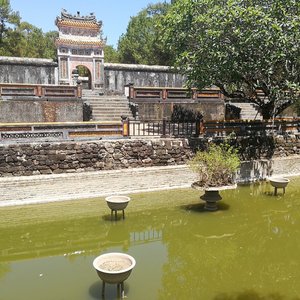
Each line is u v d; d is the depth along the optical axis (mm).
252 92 15359
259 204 11906
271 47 11562
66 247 9109
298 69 12258
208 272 7730
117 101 18719
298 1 11664
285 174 15344
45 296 6617
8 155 11164
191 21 12844
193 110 19547
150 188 12828
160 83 24281
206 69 12617
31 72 21516
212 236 9703
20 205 11141
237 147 14164
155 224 10461
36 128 13086
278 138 15195
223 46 12133
